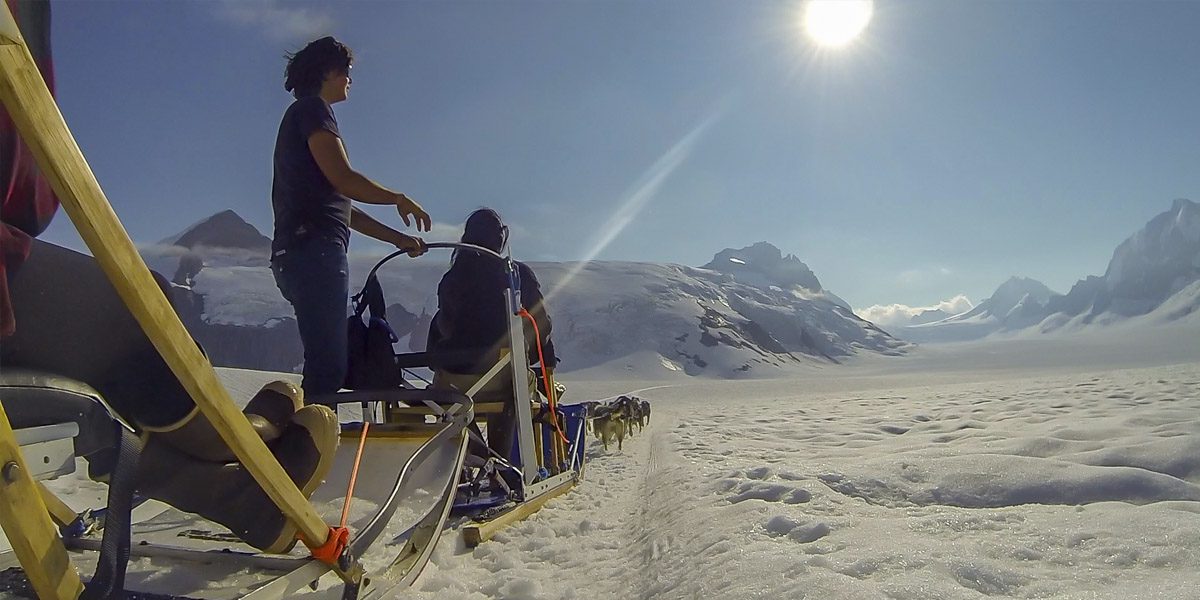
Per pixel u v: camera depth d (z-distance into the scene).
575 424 5.32
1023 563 2.33
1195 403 7.19
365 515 2.63
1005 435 5.72
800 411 11.90
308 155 3.34
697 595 2.31
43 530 1.28
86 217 1.15
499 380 3.98
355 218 3.79
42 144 1.09
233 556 1.98
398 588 2.13
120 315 1.50
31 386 1.33
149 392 1.55
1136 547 2.37
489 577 2.68
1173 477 3.48
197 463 1.69
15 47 1.06
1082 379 15.94
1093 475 3.55
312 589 2.13
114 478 1.47
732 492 3.90
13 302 1.31
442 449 2.90
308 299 3.33
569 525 3.45
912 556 2.36
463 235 4.35
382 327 3.94
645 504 4.14
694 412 14.17
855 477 3.97
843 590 2.05
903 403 12.05
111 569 1.43
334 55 3.52
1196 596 1.85
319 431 1.92
